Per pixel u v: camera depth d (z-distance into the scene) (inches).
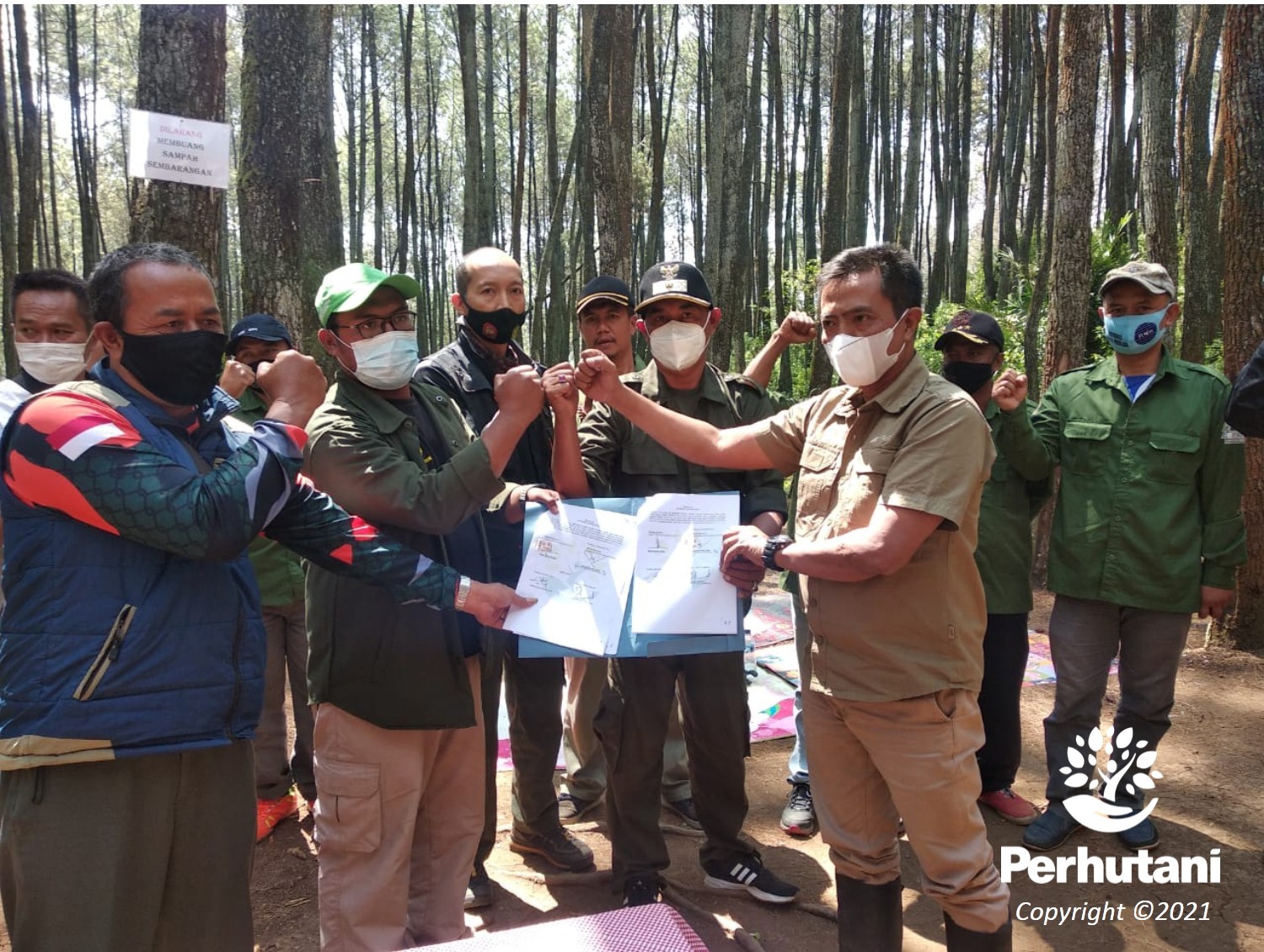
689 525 88.4
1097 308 330.3
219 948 64.2
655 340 100.1
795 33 634.2
